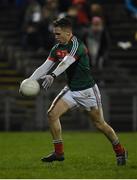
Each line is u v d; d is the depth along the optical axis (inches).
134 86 1945.1
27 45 2144.4
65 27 979.9
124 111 1882.4
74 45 978.7
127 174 928.3
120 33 2313.0
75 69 992.2
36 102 1834.4
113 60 2194.9
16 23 2285.9
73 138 1599.4
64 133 1761.8
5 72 2082.9
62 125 1860.2
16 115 1865.2
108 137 1018.1
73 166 1025.5
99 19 1998.0
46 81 959.6
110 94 1857.8
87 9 2044.8
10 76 2074.3
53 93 1825.8
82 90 994.7
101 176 912.3
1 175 928.3
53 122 997.8
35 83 976.3
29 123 1861.5
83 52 987.3
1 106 1859.0
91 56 2009.1
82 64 991.6
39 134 1710.1
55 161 1075.3
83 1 2058.3
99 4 2289.6
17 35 2245.3
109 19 2265.0
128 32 2317.9
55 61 1001.5
